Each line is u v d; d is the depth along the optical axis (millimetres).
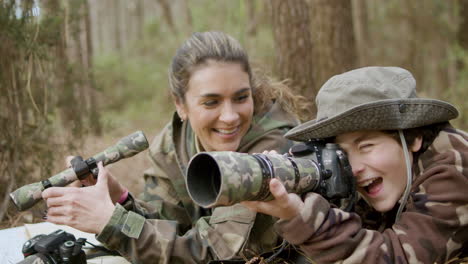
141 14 20109
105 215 2062
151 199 2664
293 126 2541
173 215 2645
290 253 2340
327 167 1868
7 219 3529
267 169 1657
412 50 12461
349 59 4762
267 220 2244
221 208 2223
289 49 4219
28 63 3621
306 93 4234
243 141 2424
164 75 14203
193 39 2348
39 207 3508
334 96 2010
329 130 1932
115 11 20219
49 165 3822
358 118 1877
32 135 3711
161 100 11633
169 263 2135
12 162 3600
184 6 12641
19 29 3518
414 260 1777
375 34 13164
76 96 4477
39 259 1974
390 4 12836
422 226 1820
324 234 1772
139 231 2096
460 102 7410
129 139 2281
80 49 4535
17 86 3635
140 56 16844
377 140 1946
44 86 3762
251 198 1645
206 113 2291
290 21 4211
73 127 4219
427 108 1899
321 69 4719
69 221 2064
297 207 1744
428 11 11914
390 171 1955
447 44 11266
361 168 1971
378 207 2021
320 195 1824
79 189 2080
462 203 1824
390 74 2014
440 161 1912
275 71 4301
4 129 3594
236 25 10492
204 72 2254
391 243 1821
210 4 11883
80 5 4414
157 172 2648
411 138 1969
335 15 4672
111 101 9047
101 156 2250
